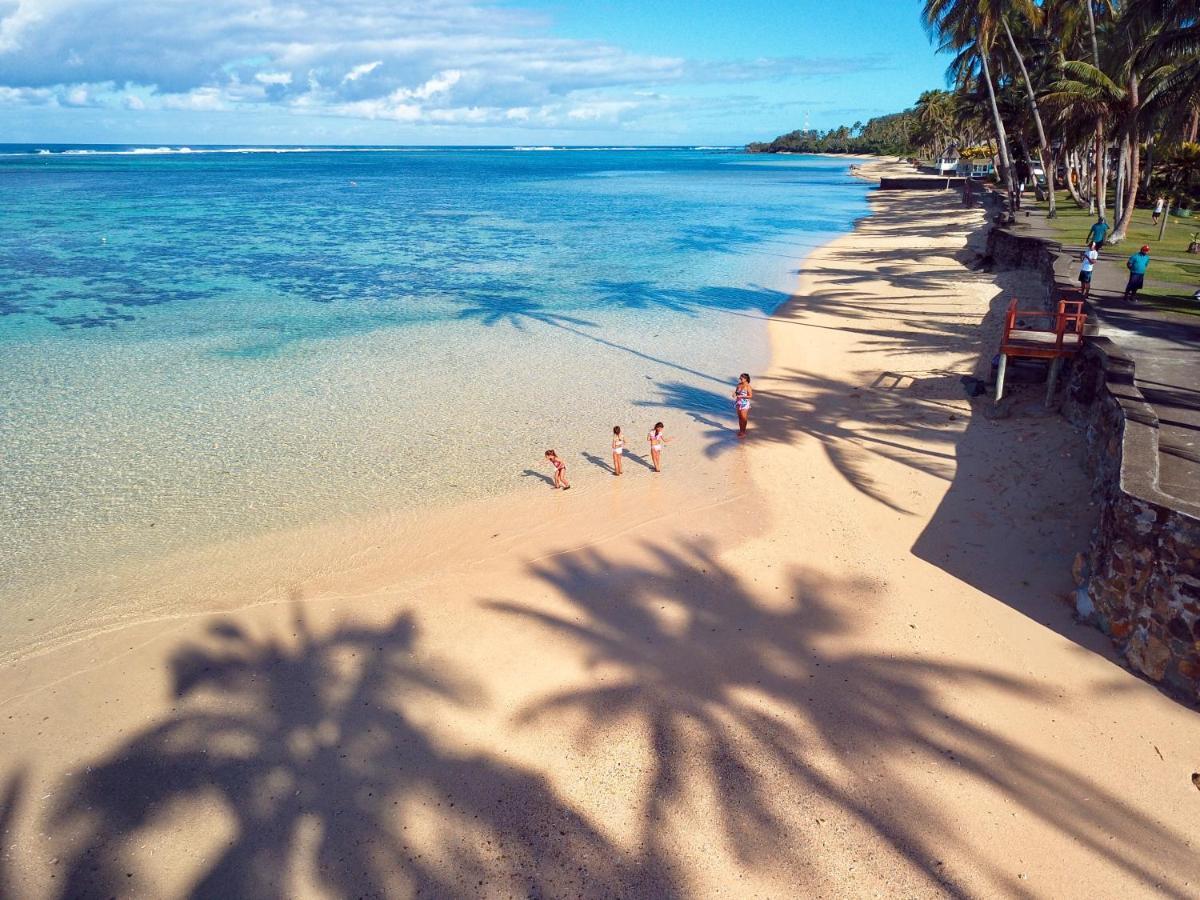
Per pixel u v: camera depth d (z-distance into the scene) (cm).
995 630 1088
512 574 1279
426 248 4978
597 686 1009
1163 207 3344
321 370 2398
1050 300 2528
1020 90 5672
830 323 2884
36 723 968
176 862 779
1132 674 988
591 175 15450
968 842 781
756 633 1108
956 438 1727
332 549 1374
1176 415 1320
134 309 3200
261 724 958
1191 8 2538
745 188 11075
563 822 812
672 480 1622
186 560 1345
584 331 2858
